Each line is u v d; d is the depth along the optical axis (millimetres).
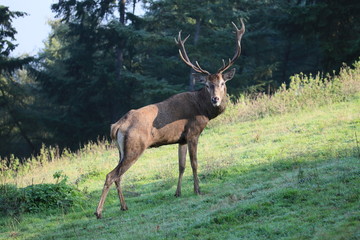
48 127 50469
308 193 12859
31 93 61062
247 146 21328
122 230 13094
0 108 56156
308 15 39594
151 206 15086
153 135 14883
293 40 45375
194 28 47469
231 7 48156
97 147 29734
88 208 16125
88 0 51250
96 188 18969
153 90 43969
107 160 25500
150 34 44188
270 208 12383
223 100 15828
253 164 17953
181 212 13859
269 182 15102
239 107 29484
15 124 55688
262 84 47281
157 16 47812
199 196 15172
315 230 10492
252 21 54875
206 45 46031
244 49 52906
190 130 15484
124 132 14500
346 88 27594
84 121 51938
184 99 15555
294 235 10492
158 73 55812
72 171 24172
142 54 57688
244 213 12312
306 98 27250
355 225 10312
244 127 25984
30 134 55781
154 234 12188
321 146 18422
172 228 12430
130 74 47094
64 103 54312
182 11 45688
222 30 46125
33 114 54438
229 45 48906
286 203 12531
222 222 12156
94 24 52562
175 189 16703
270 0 50562
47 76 52625
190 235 11680
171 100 15445
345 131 20000
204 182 16969
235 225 11797
